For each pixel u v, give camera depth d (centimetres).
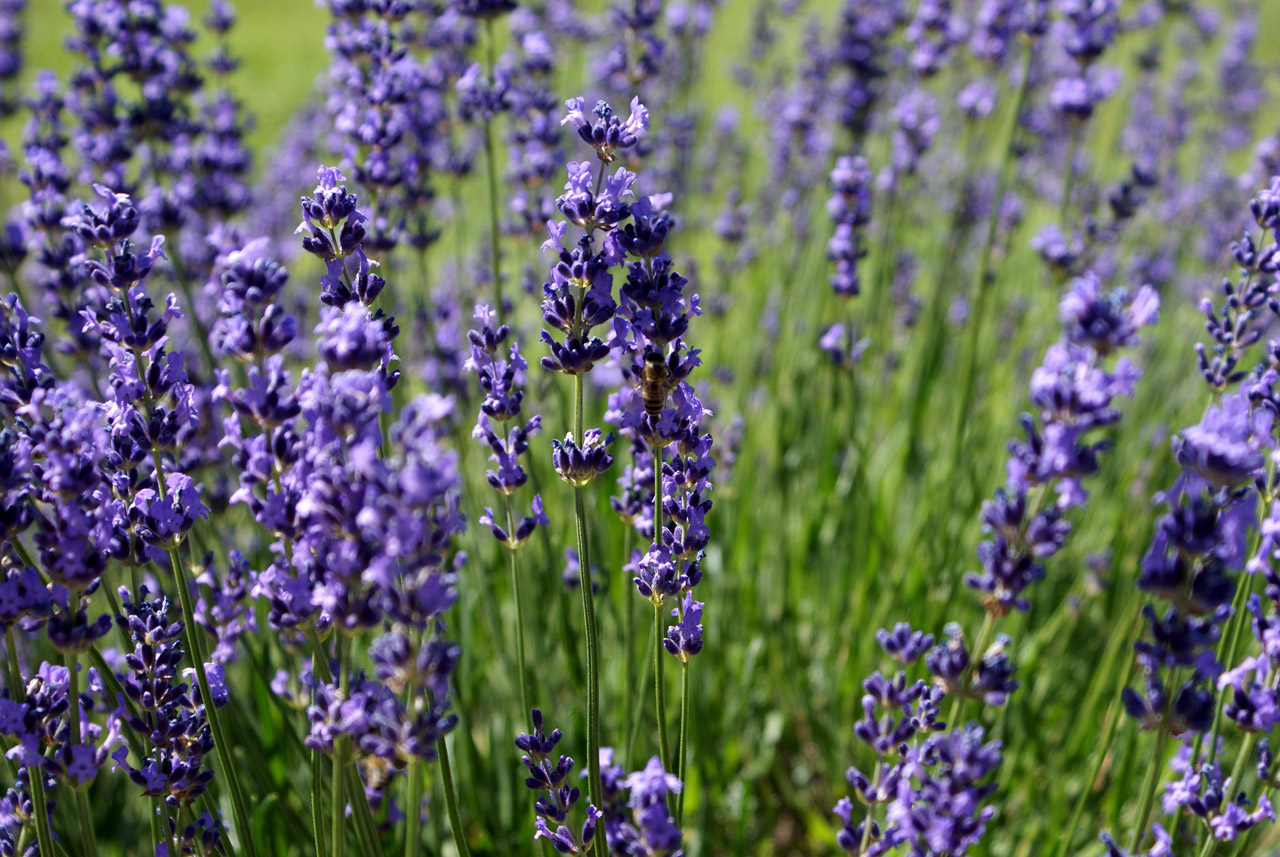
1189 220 116
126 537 52
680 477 53
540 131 69
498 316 64
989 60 86
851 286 68
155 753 52
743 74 127
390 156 62
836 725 69
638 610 67
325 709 48
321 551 48
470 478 71
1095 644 70
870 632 68
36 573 49
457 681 63
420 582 46
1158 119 118
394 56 62
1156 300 47
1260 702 50
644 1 69
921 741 52
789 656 73
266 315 48
